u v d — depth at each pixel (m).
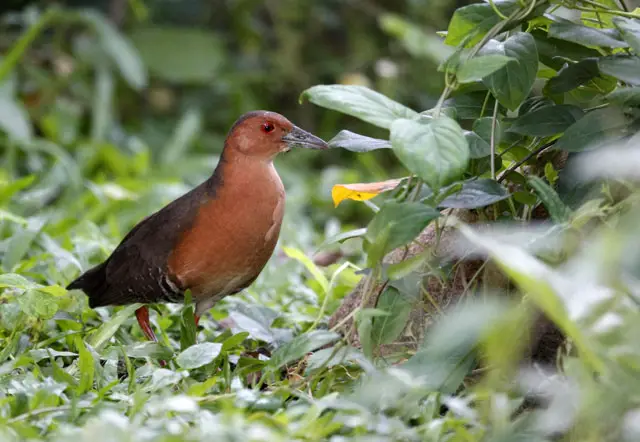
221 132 20.27
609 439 6.13
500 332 6.21
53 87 19.06
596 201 6.79
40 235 11.44
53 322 9.54
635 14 7.52
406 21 20.61
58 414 6.91
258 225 9.24
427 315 8.08
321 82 20.50
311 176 18.58
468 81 6.73
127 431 5.94
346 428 6.81
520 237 6.96
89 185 14.46
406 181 7.62
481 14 7.50
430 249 7.19
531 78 7.33
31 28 16.41
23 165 17.44
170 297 9.55
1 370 7.67
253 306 9.66
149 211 14.77
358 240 12.79
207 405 7.14
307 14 20.58
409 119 6.68
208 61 19.88
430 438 6.37
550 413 6.31
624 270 6.28
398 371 6.67
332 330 7.42
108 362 8.16
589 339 5.88
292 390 7.20
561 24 7.48
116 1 20.55
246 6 20.77
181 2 21.17
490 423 6.59
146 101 20.73
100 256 12.25
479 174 7.94
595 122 7.21
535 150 7.87
